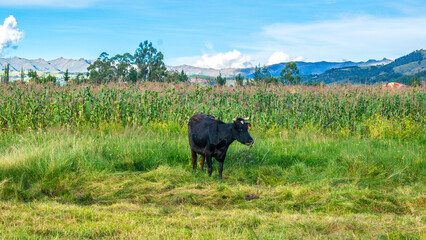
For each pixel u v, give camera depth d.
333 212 6.20
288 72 78.69
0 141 11.55
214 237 4.60
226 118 16.53
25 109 15.66
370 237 4.77
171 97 18.14
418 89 19.88
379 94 19.11
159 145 11.05
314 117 16.56
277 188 7.69
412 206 6.46
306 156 10.87
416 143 13.04
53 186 7.77
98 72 81.69
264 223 5.42
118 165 9.47
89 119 15.86
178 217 5.68
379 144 12.53
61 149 9.56
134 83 20.17
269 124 16.19
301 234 4.91
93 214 5.61
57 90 18.06
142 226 5.04
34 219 5.24
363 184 8.37
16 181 7.70
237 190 7.51
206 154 9.23
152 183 8.05
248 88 20.94
